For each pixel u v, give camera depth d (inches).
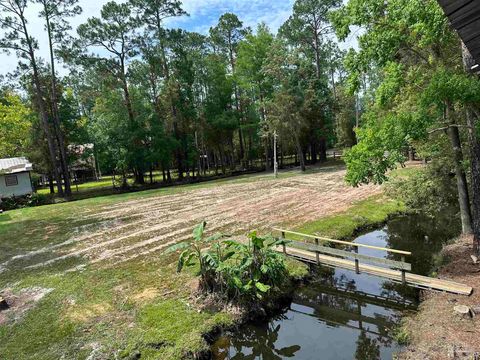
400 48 323.6
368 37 311.1
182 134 1188.5
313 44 1290.6
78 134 1098.7
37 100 1038.4
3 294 304.0
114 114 1044.5
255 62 1200.2
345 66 324.5
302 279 310.8
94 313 258.7
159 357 200.7
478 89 225.6
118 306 267.0
